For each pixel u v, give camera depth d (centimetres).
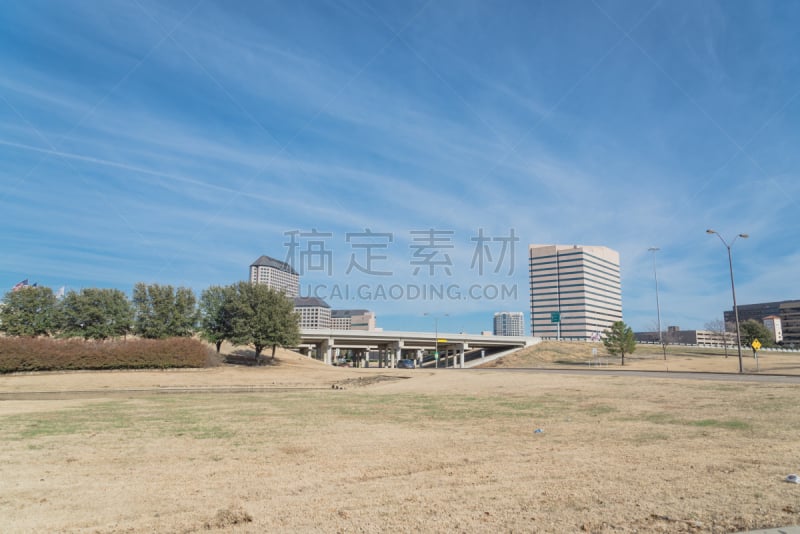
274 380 4922
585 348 10988
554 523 581
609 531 554
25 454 1087
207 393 3319
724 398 2077
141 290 6575
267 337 6906
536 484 766
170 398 2820
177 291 6738
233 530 577
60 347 5012
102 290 6312
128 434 1369
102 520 625
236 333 6744
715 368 5659
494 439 1222
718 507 630
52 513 658
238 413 1920
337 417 1750
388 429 1429
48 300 6122
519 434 1293
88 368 5134
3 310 5875
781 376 3759
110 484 814
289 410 2020
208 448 1142
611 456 973
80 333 6006
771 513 604
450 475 845
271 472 891
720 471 825
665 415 1599
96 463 987
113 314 6250
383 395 2823
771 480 760
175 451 1109
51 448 1156
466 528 569
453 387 3372
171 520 620
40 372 4856
